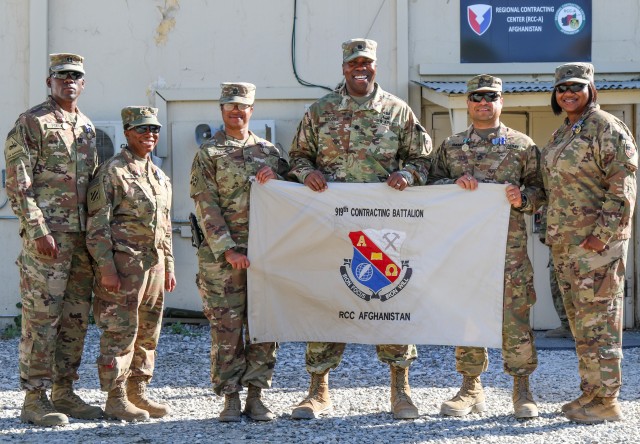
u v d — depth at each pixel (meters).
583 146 6.09
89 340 9.50
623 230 6.07
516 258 6.25
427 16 10.47
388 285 6.31
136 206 6.23
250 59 10.49
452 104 9.49
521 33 10.47
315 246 6.33
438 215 6.28
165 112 10.46
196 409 6.69
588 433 5.80
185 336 9.86
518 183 6.36
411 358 6.36
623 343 9.62
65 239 6.12
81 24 10.48
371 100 6.31
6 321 10.48
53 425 6.07
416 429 5.96
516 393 6.29
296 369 8.27
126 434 5.87
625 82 10.23
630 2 10.50
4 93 10.50
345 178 6.32
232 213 6.31
